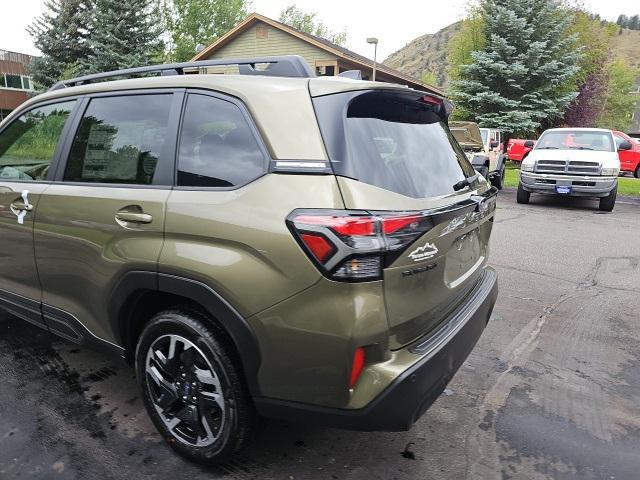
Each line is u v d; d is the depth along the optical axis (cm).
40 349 358
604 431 278
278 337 199
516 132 2494
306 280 191
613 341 397
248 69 249
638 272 594
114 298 247
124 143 259
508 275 577
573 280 560
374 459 249
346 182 194
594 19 3028
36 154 302
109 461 242
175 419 244
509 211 1050
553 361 362
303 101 211
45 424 270
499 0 2483
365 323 187
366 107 224
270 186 204
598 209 1094
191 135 236
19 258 304
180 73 279
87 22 2822
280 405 208
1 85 3234
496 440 267
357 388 195
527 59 2412
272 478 234
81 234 260
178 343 234
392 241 190
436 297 222
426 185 229
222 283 205
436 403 303
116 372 327
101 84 282
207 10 3909
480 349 380
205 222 213
